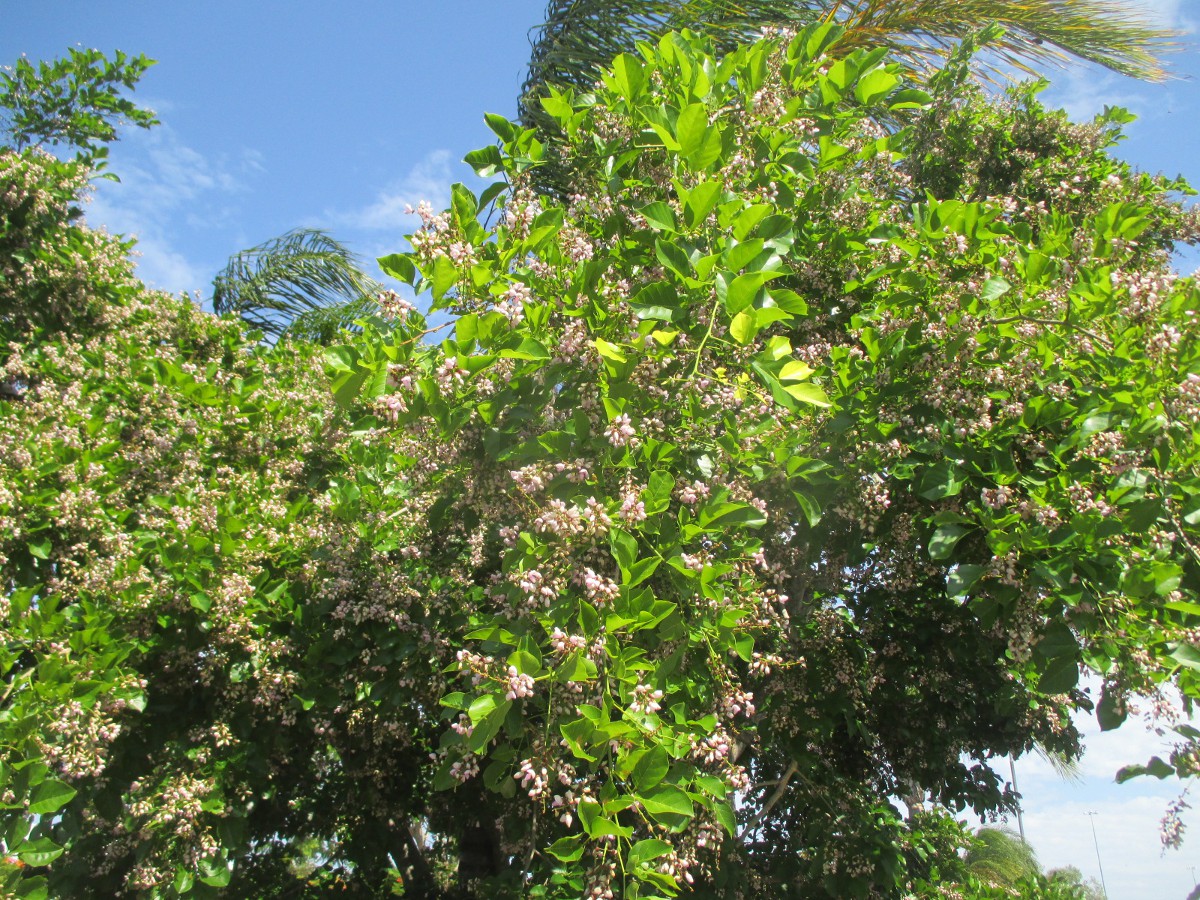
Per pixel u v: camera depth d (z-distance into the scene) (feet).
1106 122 21.17
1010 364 12.17
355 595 17.51
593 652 9.39
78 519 16.98
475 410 11.41
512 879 17.72
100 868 16.17
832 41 14.30
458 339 10.18
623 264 13.01
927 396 12.29
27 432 18.38
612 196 13.80
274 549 17.70
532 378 11.29
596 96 14.44
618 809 8.50
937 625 16.99
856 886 17.11
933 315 12.75
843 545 15.19
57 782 12.66
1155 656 10.04
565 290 11.73
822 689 16.57
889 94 15.11
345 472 20.40
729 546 11.91
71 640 14.51
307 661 16.94
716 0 24.18
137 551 17.13
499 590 12.71
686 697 11.18
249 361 25.36
